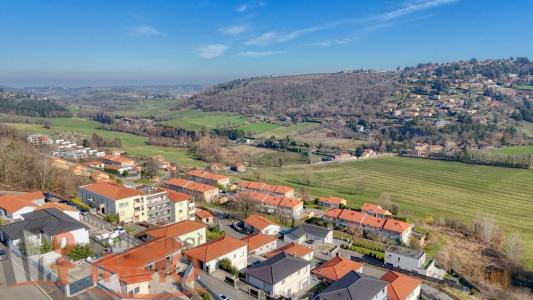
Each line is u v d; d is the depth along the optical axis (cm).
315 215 12688
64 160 15475
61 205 7938
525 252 10725
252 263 7488
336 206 13812
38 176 10425
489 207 15062
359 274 6538
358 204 14625
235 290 6019
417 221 12938
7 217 7406
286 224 11450
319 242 9806
